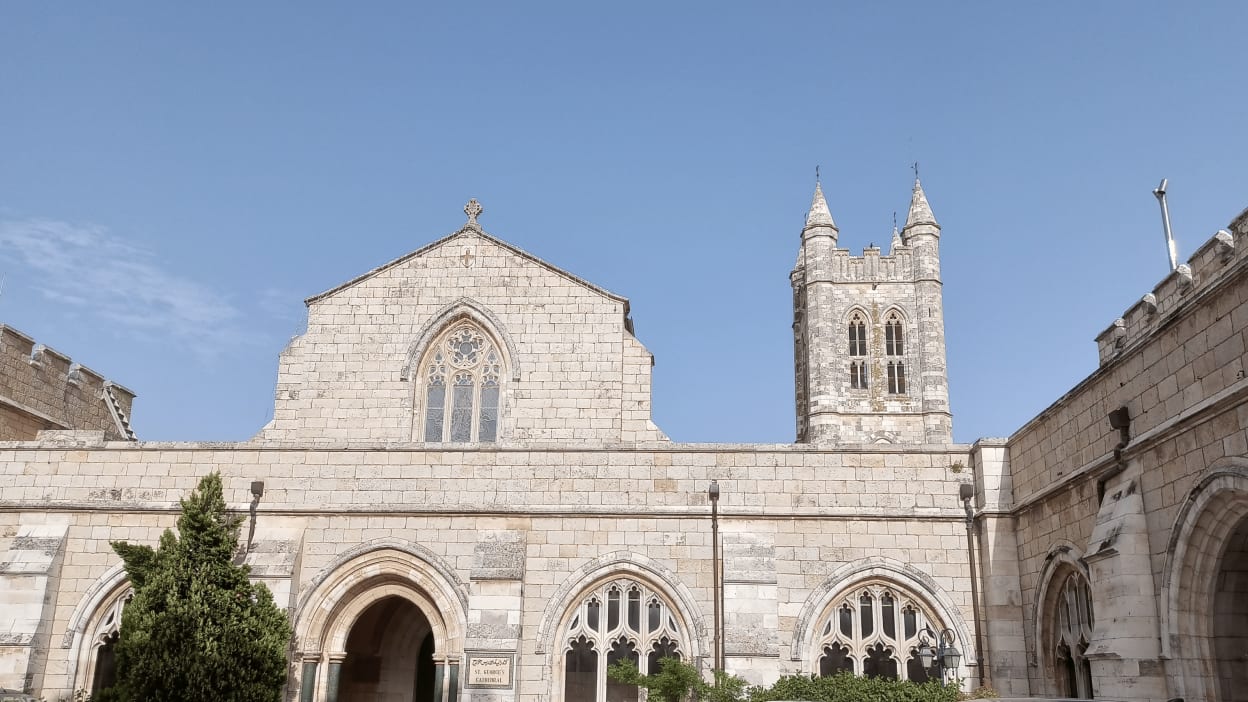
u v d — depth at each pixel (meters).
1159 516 21.09
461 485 30.52
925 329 93.00
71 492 30.81
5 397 35.06
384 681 34.50
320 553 30.03
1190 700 19.83
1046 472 26.81
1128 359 22.61
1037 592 26.94
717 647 28.58
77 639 29.41
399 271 40.28
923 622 28.97
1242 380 18.25
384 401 38.91
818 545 29.55
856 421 91.38
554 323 39.47
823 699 24.30
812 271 95.62
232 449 31.05
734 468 30.30
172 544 26.56
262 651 26.27
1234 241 18.92
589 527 29.92
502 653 28.25
